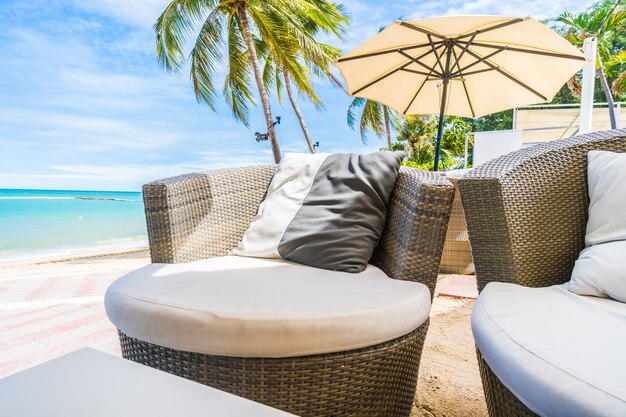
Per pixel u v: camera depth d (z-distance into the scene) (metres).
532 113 7.91
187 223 1.35
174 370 0.82
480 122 21.75
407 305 0.87
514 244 1.07
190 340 0.78
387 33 3.18
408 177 1.27
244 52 9.77
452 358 1.57
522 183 1.12
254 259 1.31
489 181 1.05
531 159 1.16
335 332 0.76
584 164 1.17
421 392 1.31
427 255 1.06
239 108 10.28
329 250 1.22
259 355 0.75
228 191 1.53
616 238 0.97
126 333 0.87
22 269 5.72
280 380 0.76
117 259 7.38
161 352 0.84
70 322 2.37
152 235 1.29
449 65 3.33
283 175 1.58
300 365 0.76
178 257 1.29
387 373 0.85
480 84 3.66
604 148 1.17
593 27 10.27
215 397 0.49
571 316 0.74
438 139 3.46
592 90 4.16
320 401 0.78
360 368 0.80
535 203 1.12
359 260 1.21
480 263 1.12
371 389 0.83
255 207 1.61
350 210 1.30
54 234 18.72
